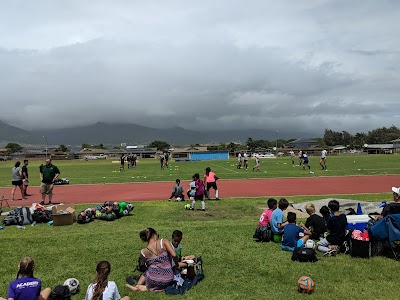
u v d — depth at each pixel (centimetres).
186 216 1581
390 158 7231
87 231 1306
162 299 720
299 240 1005
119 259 966
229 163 6681
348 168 4388
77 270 891
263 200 1991
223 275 839
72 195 2419
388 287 753
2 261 966
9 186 3103
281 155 11475
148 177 3675
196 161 8094
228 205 1841
